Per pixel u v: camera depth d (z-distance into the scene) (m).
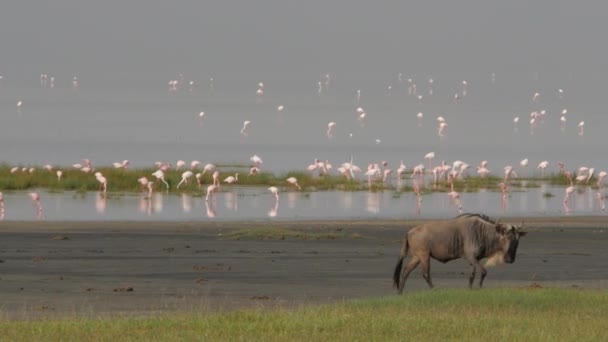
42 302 92.56
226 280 107.88
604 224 166.00
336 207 190.88
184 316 80.06
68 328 74.12
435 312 81.81
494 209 190.38
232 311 84.50
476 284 108.06
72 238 141.25
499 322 77.00
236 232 145.12
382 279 110.06
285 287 103.75
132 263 119.00
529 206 195.50
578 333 73.12
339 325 75.31
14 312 86.56
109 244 135.50
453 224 98.00
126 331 73.12
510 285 107.31
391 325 75.38
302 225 160.75
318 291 101.56
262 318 77.75
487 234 97.81
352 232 152.00
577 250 135.75
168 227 155.75
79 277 108.50
